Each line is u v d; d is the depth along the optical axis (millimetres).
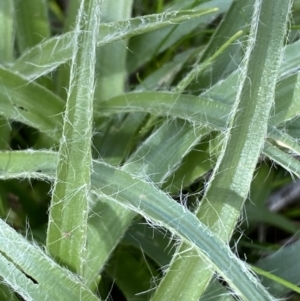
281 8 276
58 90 326
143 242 317
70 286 263
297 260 306
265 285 304
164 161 299
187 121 301
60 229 267
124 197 271
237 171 275
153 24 287
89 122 260
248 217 332
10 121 317
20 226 322
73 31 297
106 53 321
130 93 306
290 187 350
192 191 334
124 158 319
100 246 291
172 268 274
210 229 273
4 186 319
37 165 283
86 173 262
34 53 305
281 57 276
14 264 264
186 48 364
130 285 313
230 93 300
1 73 293
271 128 287
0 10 312
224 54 315
